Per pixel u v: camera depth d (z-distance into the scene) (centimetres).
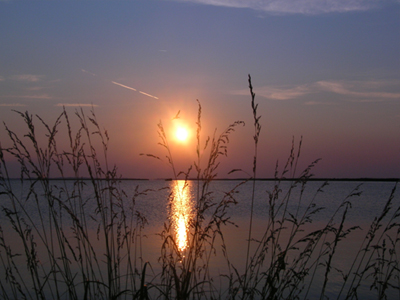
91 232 1160
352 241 1080
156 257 833
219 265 767
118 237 350
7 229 1281
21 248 929
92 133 331
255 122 295
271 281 284
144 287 249
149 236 1185
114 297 288
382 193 5203
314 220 1689
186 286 279
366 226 1466
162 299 368
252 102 295
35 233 1140
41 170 313
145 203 3231
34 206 2006
